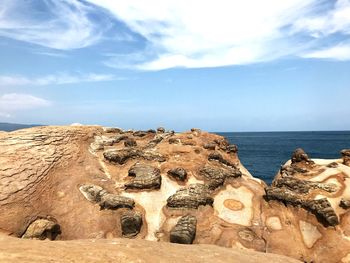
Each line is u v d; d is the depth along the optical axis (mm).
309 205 16281
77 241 10055
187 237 13992
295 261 12180
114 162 19500
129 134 25484
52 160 16453
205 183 18719
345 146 103562
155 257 8938
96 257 7891
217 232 15094
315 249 14594
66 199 14805
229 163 22141
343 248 14109
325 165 20328
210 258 10195
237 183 19875
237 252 12000
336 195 16828
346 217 15430
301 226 15898
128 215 14758
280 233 15586
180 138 24703
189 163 20516
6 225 12117
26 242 8383
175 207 16453
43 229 12633
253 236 15250
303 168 20000
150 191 17297
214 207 17250
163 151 21672
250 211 17328
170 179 18688
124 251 8844
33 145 16797
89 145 20453
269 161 67688
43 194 14242
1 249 7398
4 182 13531
